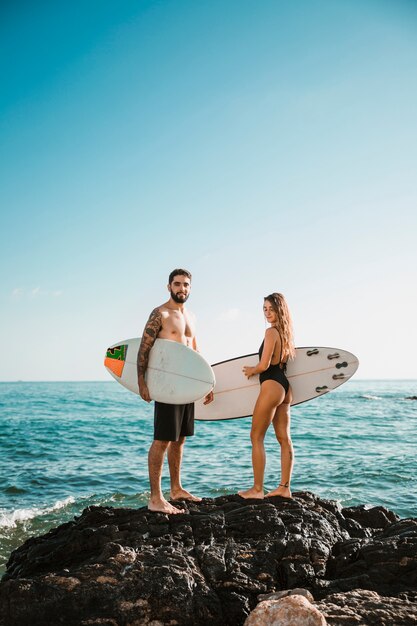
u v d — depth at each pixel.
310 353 6.59
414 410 32.84
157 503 5.21
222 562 4.45
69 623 3.91
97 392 70.69
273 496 5.62
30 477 12.99
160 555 4.41
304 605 3.61
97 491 11.57
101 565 4.20
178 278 5.55
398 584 4.35
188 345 5.79
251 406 6.50
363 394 57.69
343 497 10.85
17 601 3.97
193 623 4.02
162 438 5.25
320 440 19.09
